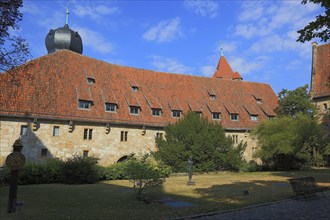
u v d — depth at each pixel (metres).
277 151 36.78
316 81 50.28
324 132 40.16
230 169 34.91
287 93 45.00
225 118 43.44
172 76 46.00
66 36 43.31
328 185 19.98
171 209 11.92
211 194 16.39
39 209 11.84
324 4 6.41
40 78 32.69
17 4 13.47
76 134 31.89
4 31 13.65
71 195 16.12
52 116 30.19
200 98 44.41
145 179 14.94
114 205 12.95
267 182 23.23
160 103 40.03
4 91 29.14
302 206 12.55
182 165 30.73
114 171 25.53
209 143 31.67
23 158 11.93
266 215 10.62
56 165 23.34
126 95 37.97
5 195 16.30
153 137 37.16
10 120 28.47
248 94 50.28
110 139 34.00
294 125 36.22
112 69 40.78
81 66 37.66
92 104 33.94
